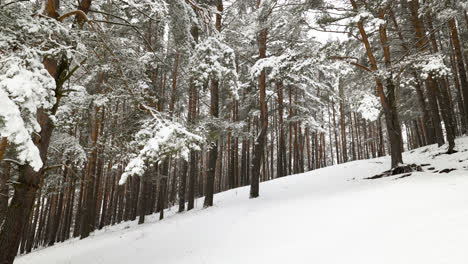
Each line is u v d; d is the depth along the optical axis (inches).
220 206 486.3
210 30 313.3
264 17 512.4
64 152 486.6
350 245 174.6
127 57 305.7
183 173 714.8
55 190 599.5
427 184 320.5
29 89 109.0
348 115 1282.0
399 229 180.7
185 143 197.6
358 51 620.7
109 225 846.5
